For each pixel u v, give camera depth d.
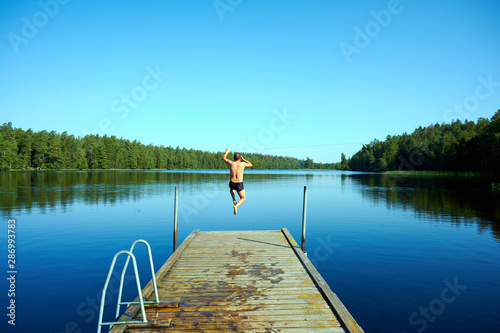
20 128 83.12
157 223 16.48
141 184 42.59
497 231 14.84
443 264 9.98
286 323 4.90
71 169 91.69
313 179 65.38
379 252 11.35
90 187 36.28
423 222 17.12
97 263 10.00
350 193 33.84
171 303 5.43
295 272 7.13
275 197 29.97
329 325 4.86
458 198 28.47
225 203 25.11
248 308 5.39
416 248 11.84
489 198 28.38
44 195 27.66
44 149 81.19
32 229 14.64
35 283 8.35
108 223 16.25
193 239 10.16
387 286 8.23
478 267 9.71
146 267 9.79
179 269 7.29
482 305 7.09
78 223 16.11
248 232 11.25
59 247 11.71
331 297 5.66
